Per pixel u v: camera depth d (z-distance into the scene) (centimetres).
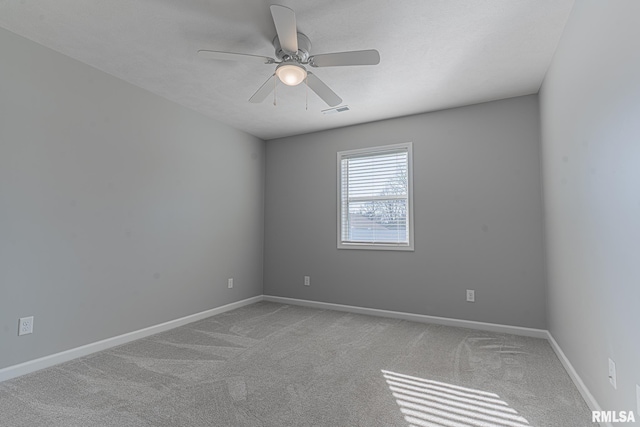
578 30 190
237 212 431
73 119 257
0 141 217
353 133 420
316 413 180
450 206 357
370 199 408
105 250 278
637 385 128
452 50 248
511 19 212
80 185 261
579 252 198
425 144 374
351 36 230
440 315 356
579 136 192
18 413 178
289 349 278
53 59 246
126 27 220
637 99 123
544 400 194
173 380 219
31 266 231
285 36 194
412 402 192
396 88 313
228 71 280
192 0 194
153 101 323
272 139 483
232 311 408
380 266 393
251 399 195
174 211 342
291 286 455
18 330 223
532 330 313
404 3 197
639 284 125
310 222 446
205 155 382
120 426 167
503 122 336
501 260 331
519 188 326
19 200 225
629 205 132
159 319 323
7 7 199
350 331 328
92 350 265
